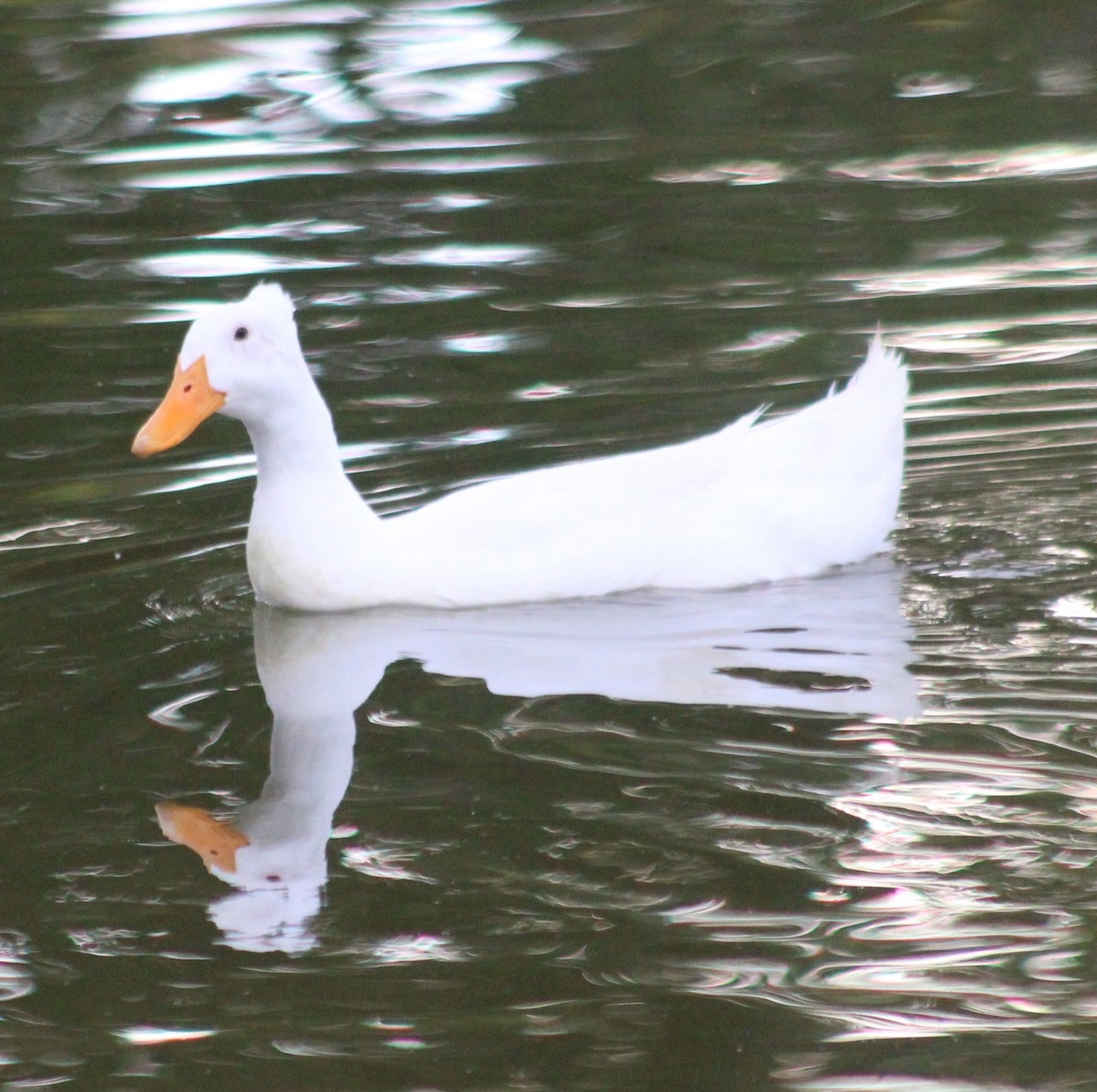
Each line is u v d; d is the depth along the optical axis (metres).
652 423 14.18
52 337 16.23
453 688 9.95
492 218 18.81
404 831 8.34
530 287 17.14
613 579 11.48
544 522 11.48
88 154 20.56
